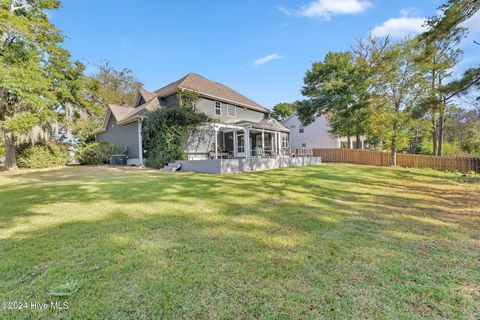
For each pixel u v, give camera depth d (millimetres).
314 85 22109
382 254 2900
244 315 1866
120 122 16547
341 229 3795
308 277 2393
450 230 3789
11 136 13445
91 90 18266
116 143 18422
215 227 3873
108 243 3215
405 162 17547
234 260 2736
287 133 24906
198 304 1990
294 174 10922
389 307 1955
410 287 2227
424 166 16641
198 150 16406
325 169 13391
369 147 26641
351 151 21188
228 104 19578
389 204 5602
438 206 5492
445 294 2121
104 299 2047
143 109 16328
